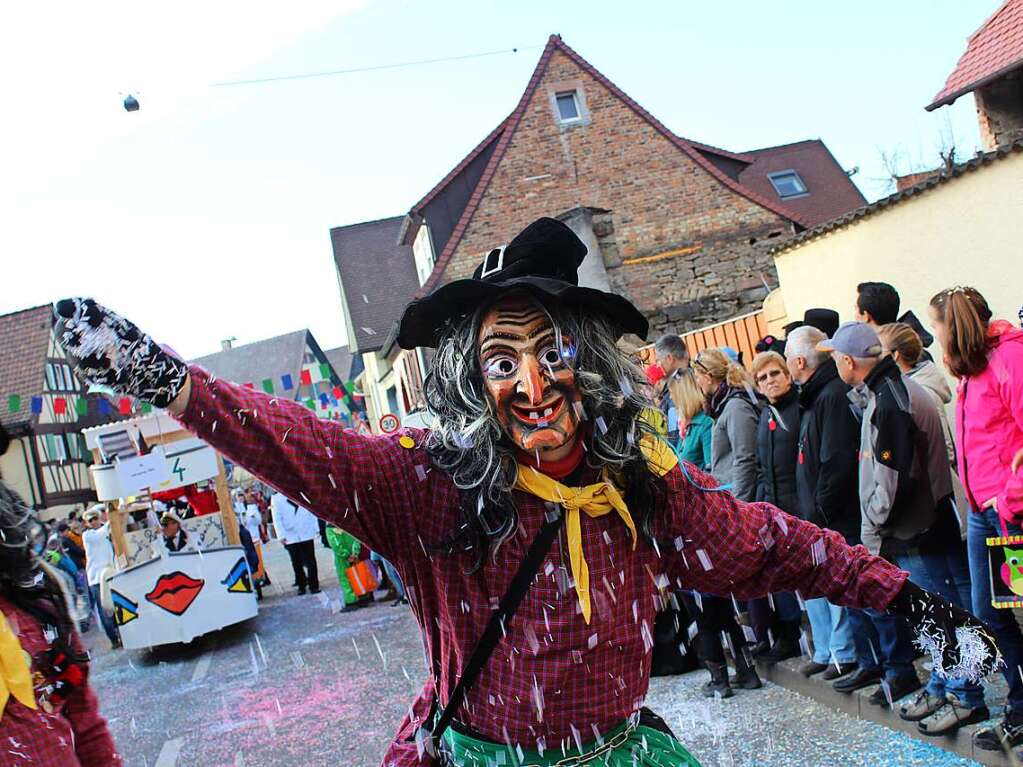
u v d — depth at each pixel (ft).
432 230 60.44
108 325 5.09
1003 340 10.41
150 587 28.91
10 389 68.44
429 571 6.11
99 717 7.29
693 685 16.06
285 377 35.01
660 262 55.98
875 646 13.26
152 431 35.35
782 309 35.37
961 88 35.01
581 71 57.11
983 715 11.30
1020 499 9.79
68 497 70.59
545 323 5.93
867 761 11.52
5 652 6.29
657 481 6.09
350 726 17.46
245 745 17.38
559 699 5.90
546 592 5.79
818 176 77.25
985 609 10.64
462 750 6.10
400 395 69.67
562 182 56.18
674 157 56.65
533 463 5.96
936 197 24.52
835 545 6.38
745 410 15.81
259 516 71.67
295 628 30.07
